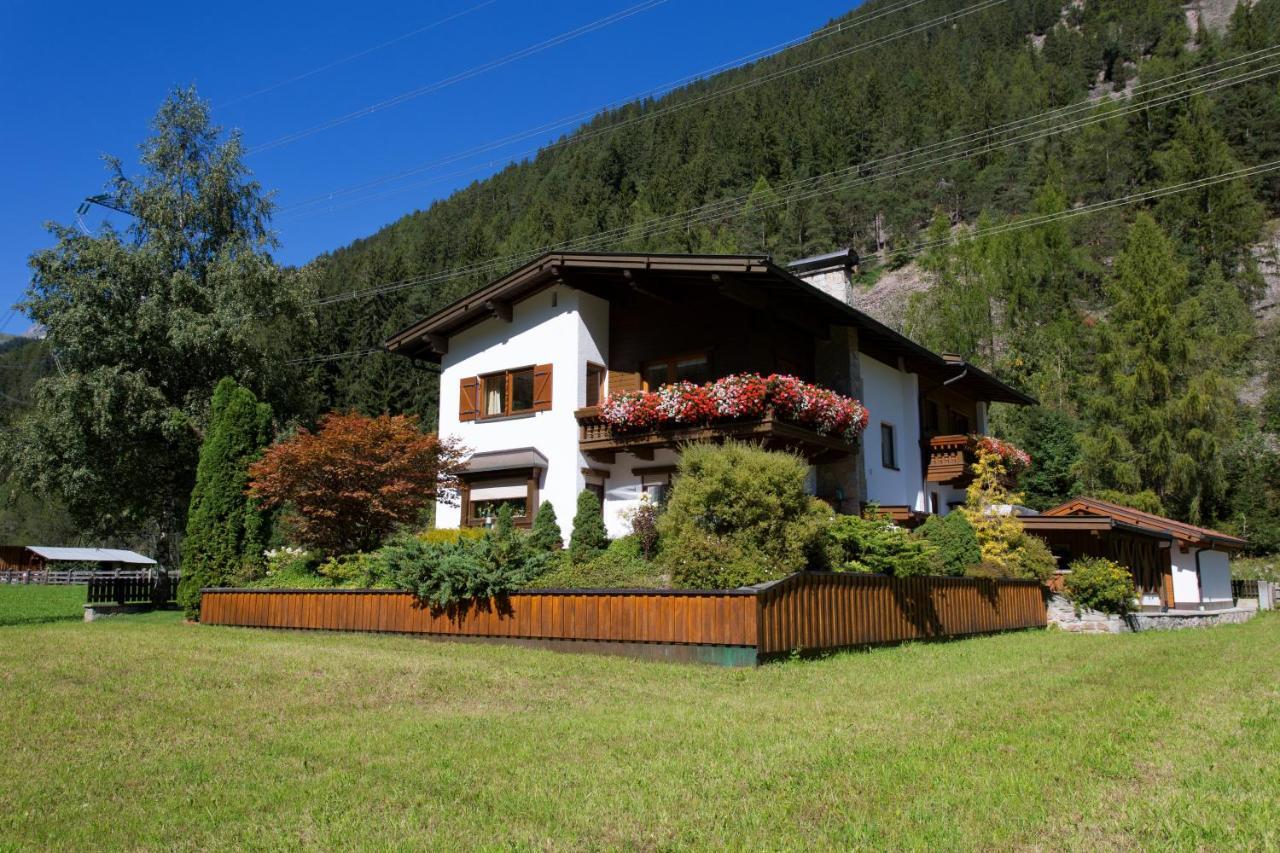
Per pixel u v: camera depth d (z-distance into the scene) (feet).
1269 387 178.70
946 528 67.92
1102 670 42.01
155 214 97.96
